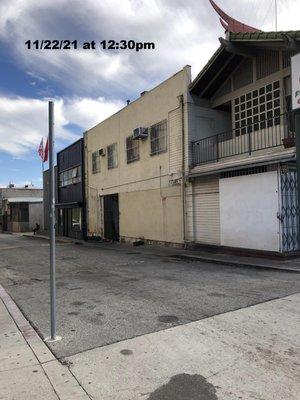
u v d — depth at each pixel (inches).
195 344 197.5
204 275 395.2
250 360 176.4
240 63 585.3
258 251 495.5
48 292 342.3
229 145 594.2
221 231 560.1
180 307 267.3
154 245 737.0
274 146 496.4
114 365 175.9
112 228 937.5
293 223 477.7
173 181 677.3
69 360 182.4
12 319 256.7
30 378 164.4
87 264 526.6
